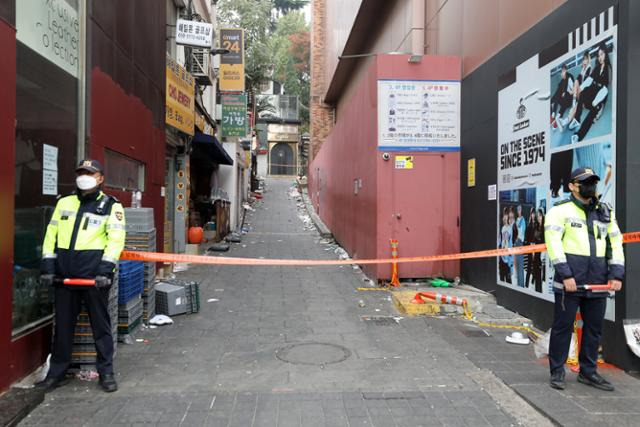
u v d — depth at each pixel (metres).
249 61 29.41
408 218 9.30
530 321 6.68
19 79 4.40
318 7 28.33
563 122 5.86
